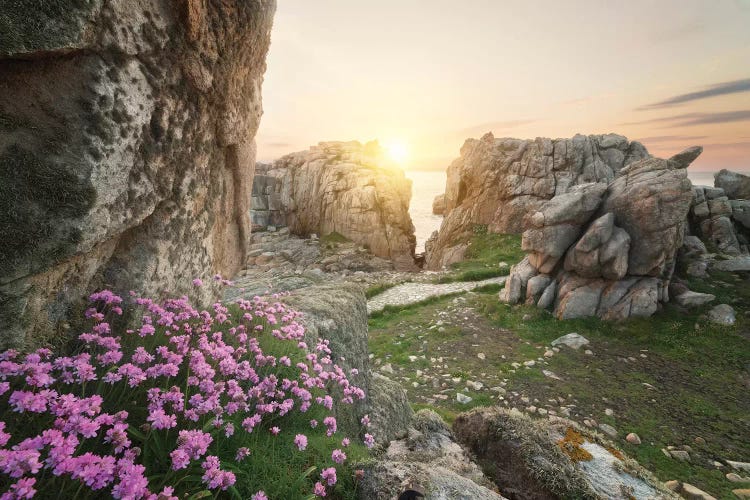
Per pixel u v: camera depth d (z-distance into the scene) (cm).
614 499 403
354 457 401
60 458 184
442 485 354
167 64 372
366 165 5281
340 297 762
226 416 332
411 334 1780
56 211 277
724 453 947
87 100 292
